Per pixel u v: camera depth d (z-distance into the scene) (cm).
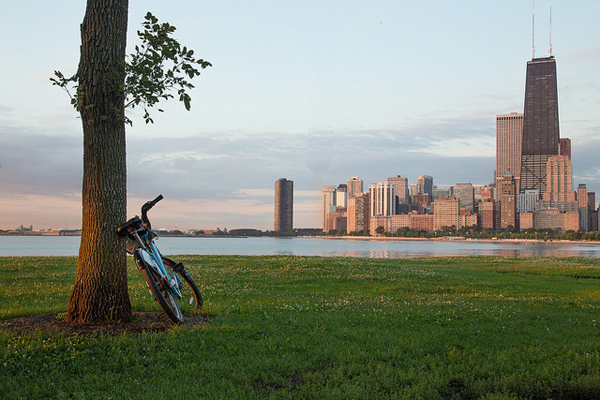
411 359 602
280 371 544
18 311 860
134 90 722
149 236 765
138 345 619
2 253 6506
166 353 596
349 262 2591
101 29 733
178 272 856
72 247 10044
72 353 579
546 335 760
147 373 534
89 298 725
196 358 586
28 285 1434
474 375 543
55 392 472
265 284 1550
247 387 488
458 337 736
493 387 500
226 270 1961
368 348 651
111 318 727
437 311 984
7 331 663
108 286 732
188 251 8838
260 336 702
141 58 730
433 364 573
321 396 465
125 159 766
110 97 734
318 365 574
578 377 526
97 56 730
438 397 477
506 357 606
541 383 515
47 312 877
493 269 2459
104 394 466
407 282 1694
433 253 7800
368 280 1730
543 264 2872
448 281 1772
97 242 729
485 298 1302
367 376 523
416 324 836
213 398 457
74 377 517
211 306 938
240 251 9056
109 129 739
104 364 554
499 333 776
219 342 654
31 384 488
